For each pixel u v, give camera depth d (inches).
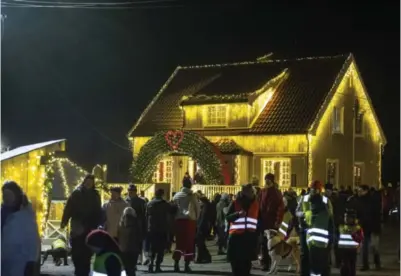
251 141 1489.9
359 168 1643.7
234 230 541.6
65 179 924.6
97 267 350.6
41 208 773.3
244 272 540.7
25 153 751.1
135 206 698.2
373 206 737.6
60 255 732.7
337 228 637.9
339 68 1583.4
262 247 712.4
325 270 572.1
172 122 1619.1
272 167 1473.9
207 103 1539.1
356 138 1635.1
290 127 1464.1
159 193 701.3
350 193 1063.0
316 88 1549.0
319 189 579.8
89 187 554.9
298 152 1454.2
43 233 775.7
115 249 354.3
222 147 1473.9
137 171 1369.3
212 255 909.2
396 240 1117.1
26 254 372.5
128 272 596.4
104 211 637.3
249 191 546.0
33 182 772.0
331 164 1535.4
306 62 1637.6
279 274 683.4
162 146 1338.6
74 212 542.9
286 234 684.1
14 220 374.0
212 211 994.7
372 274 705.6
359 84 1651.1
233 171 1448.1
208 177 1285.7
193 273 697.6
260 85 1546.5
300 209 609.9
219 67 1728.6
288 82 1596.9
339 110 1577.3
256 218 544.1
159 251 699.4
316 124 1465.3
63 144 819.4
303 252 629.9
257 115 1525.6
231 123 1520.7
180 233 713.0
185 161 1508.4
